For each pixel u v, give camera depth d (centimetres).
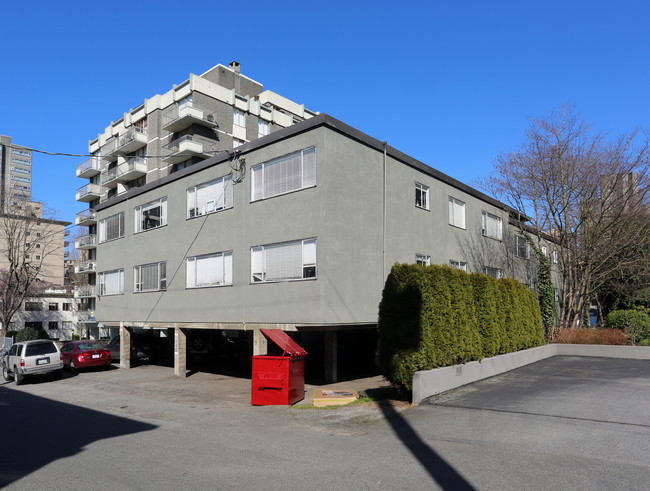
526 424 854
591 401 1027
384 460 690
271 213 1655
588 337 2048
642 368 1557
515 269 2645
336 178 1547
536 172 2416
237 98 4350
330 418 1014
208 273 1897
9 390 1802
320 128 1530
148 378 1988
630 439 746
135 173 4456
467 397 1107
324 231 1488
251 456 741
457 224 2195
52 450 823
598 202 2297
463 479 597
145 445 841
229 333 2580
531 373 1478
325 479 614
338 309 1512
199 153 3872
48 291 6631
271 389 1263
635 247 2394
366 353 2281
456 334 1255
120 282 2448
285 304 1576
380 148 1742
